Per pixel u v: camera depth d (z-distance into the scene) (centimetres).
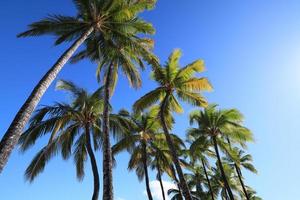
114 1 1741
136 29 1834
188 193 1928
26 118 1118
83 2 1723
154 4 1877
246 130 2966
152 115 2922
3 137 1021
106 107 1809
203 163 3941
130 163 2972
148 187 2638
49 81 1330
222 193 5112
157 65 2095
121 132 2311
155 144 3070
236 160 3316
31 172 1964
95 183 1903
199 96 2366
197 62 2300
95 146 2334
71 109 2052
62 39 1788
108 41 1898
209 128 3141
